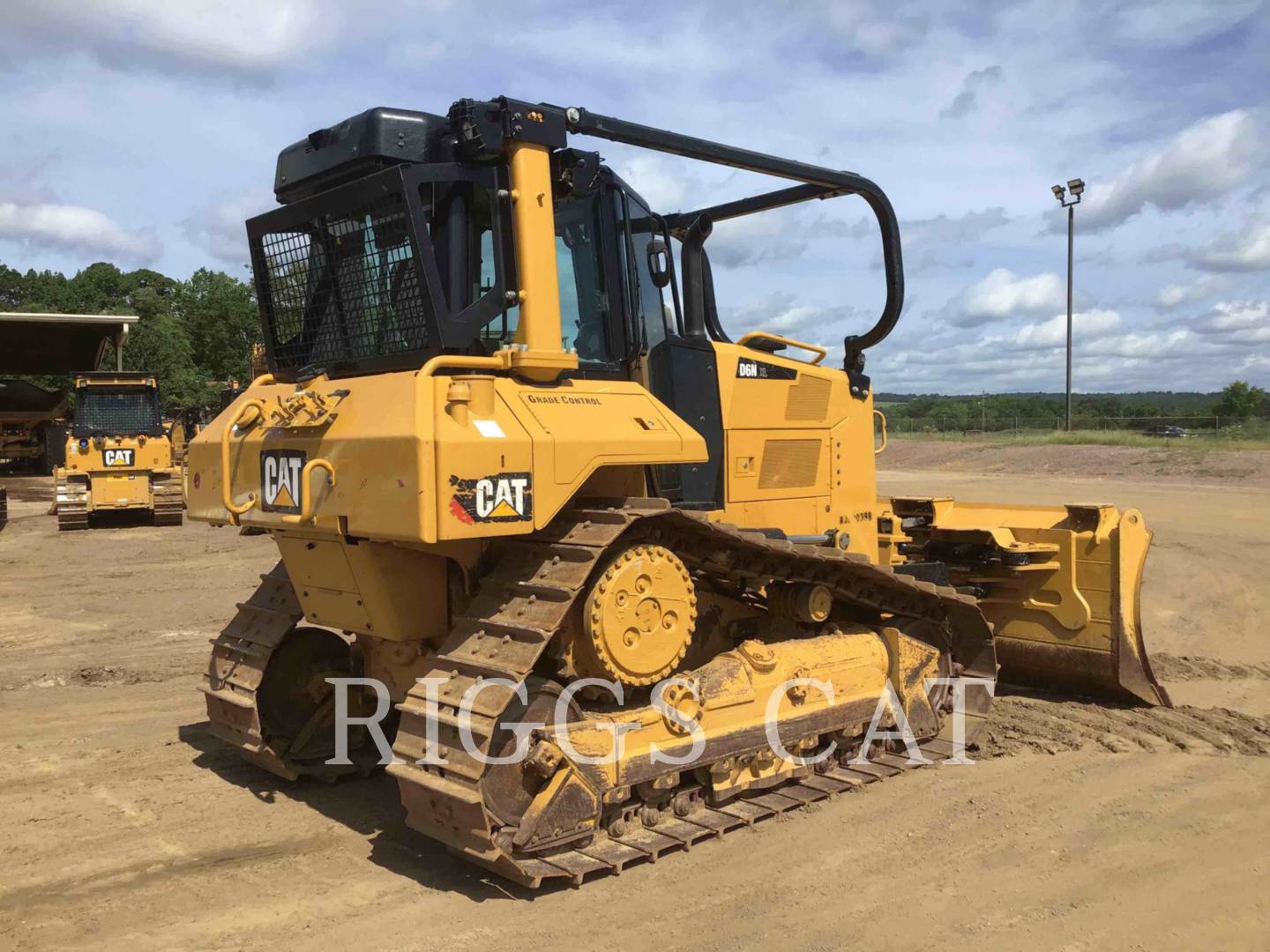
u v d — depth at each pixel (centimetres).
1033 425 4438
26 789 561
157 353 4753
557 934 394
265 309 566
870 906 416
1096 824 504
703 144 555
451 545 470
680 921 404
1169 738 645
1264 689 773
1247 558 1305
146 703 743
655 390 547
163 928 400
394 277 477
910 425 4825
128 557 1523
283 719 588
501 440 424
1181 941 385
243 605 609
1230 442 3002
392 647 537
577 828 450
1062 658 727
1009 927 396
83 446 1877
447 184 470
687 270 573
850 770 585
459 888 438
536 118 470
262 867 459
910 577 603
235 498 530
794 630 599
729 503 579
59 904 422
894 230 680
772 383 607
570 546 446
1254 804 529
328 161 488
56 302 6744
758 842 486
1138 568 718
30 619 1060
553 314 477
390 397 438
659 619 473
